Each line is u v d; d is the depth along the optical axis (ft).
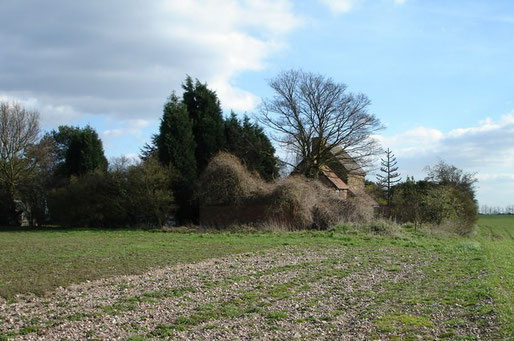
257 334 26.32
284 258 59.26
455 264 55.62
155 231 109.70
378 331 26.78
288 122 145.89
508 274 47.03
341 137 143.54
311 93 143.02
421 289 39.52
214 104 147.02
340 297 36.35
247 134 147.74
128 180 125.18
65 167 161.27
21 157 145.28
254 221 112.98
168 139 130.00
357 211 107.55
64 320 28.45
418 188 160.15
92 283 40.27
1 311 30.58
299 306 33.17
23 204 144.97
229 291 38.11
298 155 146.41
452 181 173.78
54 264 50.19
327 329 27.43
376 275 47.14
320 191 114.01
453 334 26.00
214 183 116.57
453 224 116.47
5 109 142.92
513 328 26.21
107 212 127.03
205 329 27.12
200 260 55.93
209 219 119.34
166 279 42.88
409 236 95.30
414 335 25.85
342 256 62.28
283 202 107.65
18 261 52.42
